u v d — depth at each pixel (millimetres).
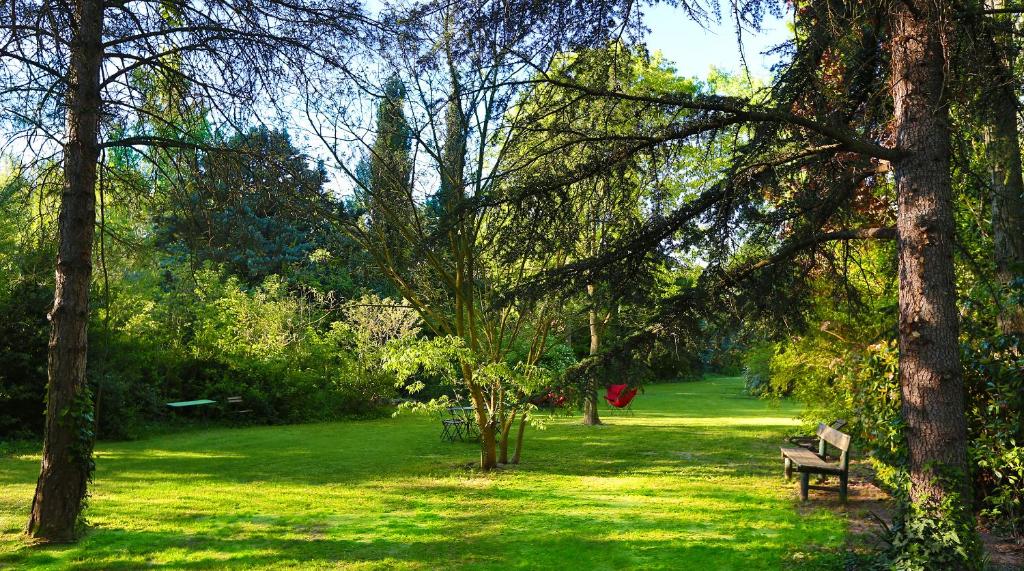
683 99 5363
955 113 5828
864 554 5945
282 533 7426
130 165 8156
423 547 6801
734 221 5902
